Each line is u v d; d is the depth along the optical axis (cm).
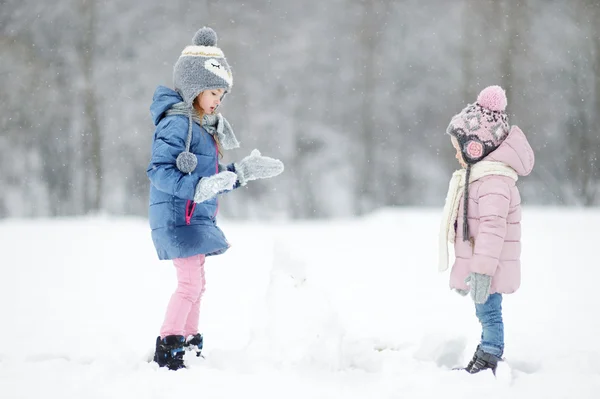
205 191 757
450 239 802
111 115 6209
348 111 6850
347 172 6856
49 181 6444
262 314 787
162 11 6494
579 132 6128
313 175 6806
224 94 859
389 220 3064
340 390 683
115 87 6194
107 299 1324
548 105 6209
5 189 6438
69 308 1224
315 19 6900
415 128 6825
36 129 6181
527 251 1980
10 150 6266
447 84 6688
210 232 811
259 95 6700
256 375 725
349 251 2144
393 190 6838
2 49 5994
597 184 6166
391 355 827
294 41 6806
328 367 729
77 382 723
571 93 6147
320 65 6850
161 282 1552
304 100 6806
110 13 6325
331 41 6875
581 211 3228
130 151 6300
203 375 731
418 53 6744
